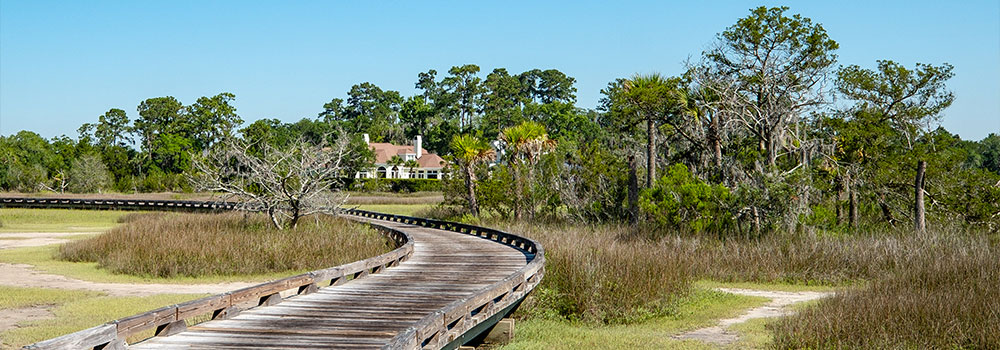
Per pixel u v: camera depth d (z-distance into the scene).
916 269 19.47
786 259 23.50
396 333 10.55
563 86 125.81
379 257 17.59
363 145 83.31
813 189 30.25
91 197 68.75
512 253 22.53
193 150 100.38
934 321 13.23
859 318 13.41
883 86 32.72
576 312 16.69
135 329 9.27
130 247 25.02
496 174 40.56
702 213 28.20
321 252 25.28
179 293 18.98
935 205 31.22
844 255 23.27
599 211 35.56
